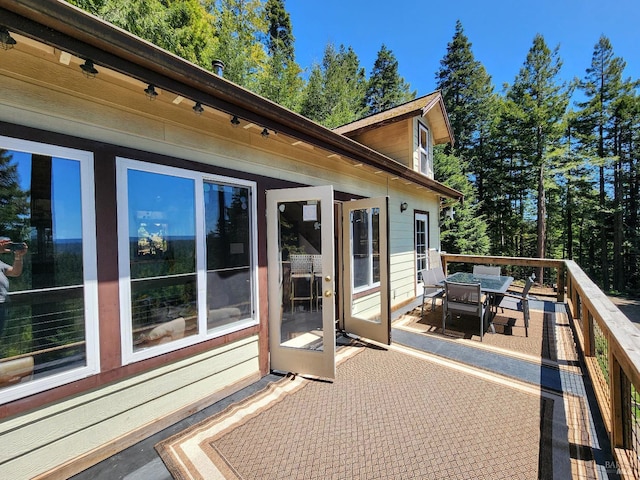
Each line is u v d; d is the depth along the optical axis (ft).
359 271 14.64
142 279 6.97
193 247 7.97
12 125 5.17
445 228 47.60
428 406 7.88
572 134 55.21
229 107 7.22
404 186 20.67
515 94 49.96
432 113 25.79
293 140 10.05
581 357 10.99
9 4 3.86
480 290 12.77
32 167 5.53
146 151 6.98
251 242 9.61
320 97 49.26
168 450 6.33
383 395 8.47
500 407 7.79
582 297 10.09
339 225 14.14
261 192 9.95
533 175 50.14
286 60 54.34
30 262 5.60
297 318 10.72
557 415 7.39
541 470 5.62
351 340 13.02
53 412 5.63
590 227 58.54
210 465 5.90
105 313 6.27
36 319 5.64
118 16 24.00
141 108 6.88
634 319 37.50
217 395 8.34
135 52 5.09
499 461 5.89
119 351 6.46
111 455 6.23
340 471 5.71
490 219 56.95
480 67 62.64
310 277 10.80
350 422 7.23
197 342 7.91
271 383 9.23
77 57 4.81
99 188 6.20
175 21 30.50
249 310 9.59
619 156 52.44
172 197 7.56
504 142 52.75
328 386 9.03
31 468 5.39
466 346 12.17
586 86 56.08
